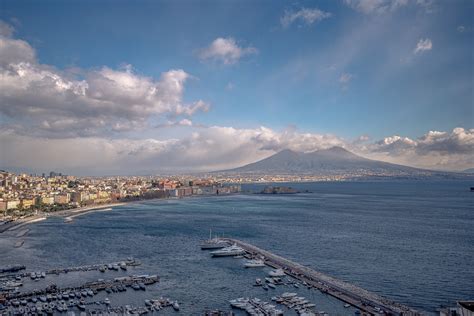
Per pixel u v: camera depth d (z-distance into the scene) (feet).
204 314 560.61
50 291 643.86
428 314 569.64
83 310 575.79
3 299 606.96
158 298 625.00
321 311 562.25
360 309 568.82
